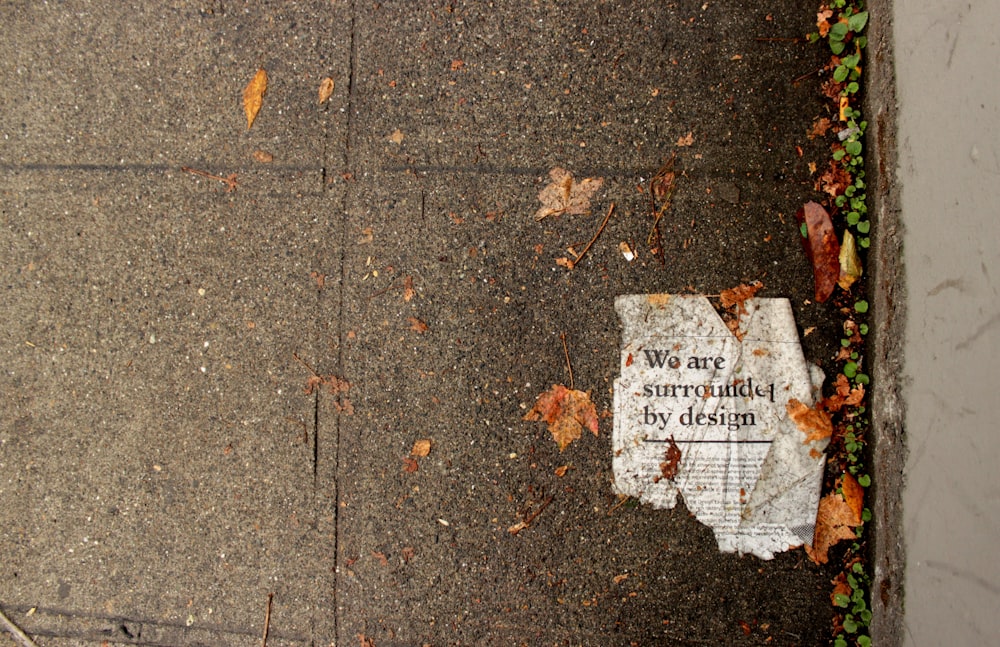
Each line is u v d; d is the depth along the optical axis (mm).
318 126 2350
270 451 2320
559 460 2264
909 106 2074
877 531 2184
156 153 2381
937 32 1936
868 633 2193
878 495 2184
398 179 2332
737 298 2258
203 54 2379
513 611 2262
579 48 2312
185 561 2336
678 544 2240
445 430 2289
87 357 2377
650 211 2289
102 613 2355
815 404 2234
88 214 2387
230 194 2359
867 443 2225
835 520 2215
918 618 2000
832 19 2279
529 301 2293
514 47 2320
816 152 2275
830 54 2279
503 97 2322
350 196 2338
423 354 2303
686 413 2250
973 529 1751
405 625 2283
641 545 2246
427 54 2338
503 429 2277
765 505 2229
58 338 2385
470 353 2293
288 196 2350
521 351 2285
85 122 2396
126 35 2393
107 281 2379
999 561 1638
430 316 2307
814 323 2250
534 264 2297
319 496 2307
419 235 2320
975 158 1767
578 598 2252
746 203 2277
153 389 2357
